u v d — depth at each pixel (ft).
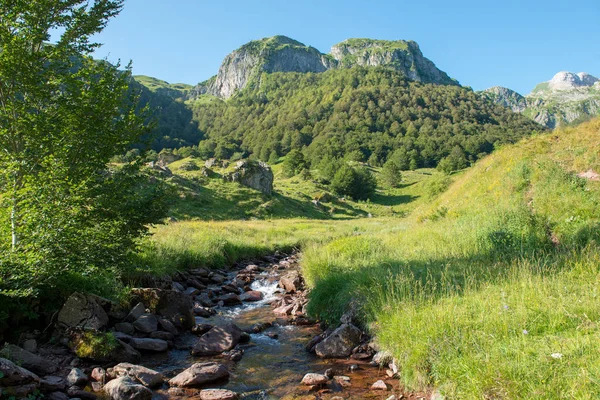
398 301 24.35
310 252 48.21
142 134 30.19
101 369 20.08
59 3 27.45
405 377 18.25
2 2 25.85
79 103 27.02
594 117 69.87
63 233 24.02
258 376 20.62
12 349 19.67
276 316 32.71
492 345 16.90
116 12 29.91
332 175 355.36
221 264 56.24
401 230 72.23
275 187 272.10
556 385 13.23
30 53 27.07
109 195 26.96
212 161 246.27
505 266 29.43
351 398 17.72
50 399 17.03
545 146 64.85
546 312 19.06
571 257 28.09
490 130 618.03
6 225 24.17
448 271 29.89
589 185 47.57
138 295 28.84
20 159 25.11
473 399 14.07
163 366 22.06
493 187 63.26
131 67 29.37
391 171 371.76
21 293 21.42
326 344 23.63
